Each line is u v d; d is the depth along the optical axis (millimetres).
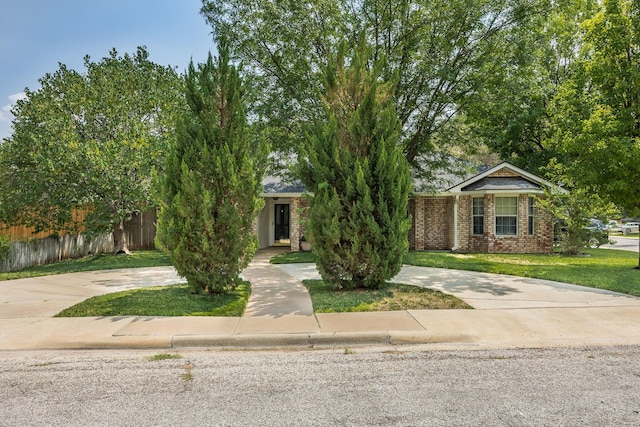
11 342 5223
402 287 8102
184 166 6875
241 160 7449
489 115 20219
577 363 4469
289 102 13312
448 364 4477
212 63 7449
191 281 7293
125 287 8750
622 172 9797
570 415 3240
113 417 3264
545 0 13312
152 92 15562
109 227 14250
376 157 7707
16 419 3230
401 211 7816
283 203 20359
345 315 6262
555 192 14734
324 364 4516
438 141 15188
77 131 14828
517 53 13570
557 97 12047
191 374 4227
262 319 6062
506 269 10891
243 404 3496
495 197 16281
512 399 3549
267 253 16500
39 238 13969
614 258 14023
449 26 13359
